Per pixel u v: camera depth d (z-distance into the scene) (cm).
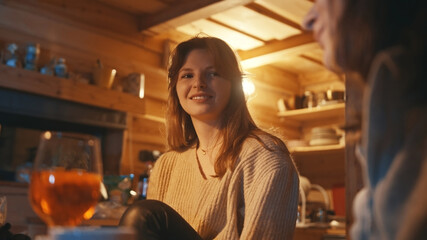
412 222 50
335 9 61
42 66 326
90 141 73
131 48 386
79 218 71
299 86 552
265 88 514
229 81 155
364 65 59
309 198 514
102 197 239
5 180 285
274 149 142
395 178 53
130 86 364
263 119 505
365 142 58
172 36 417
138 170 375
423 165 51
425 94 53
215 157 149
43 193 68
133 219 117
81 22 355
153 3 366
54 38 337
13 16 317
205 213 143
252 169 141
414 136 53
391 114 55
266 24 396
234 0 319
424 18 54
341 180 503
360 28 58
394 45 56
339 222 405
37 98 297
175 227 120
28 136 299
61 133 72
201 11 342
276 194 134
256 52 438
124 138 344
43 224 246
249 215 133
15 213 279
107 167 342
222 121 155
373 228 58
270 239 130
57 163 69
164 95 406
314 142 481
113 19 376
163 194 163
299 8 362
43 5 334
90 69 356
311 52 473
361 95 64
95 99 323
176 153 167
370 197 59
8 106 284
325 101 491
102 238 52
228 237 136
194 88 153
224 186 142
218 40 159
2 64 280
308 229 378
